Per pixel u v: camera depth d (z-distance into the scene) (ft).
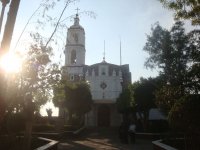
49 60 45.65
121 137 76.84
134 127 76.79
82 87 121.39
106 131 120.16
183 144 48.19
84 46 160.45
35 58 43.91
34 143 52.08
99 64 159.84
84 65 161.38
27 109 43.21
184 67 92.63
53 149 50.49
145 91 101.14
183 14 37.52
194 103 35.04
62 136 90.12
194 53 48.75
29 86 42.91
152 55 103.19
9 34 26.55
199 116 34.45
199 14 37.24
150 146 69.46
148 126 101.81
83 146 69.05
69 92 118.73
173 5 36.88
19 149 46.70
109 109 150.61
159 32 103.60
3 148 46.65
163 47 99.45
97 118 149.38
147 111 104.12
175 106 37.11
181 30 99.04
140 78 107.24
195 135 36.58
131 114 125.80
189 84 40.27
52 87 47.29
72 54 157.69
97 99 150.61
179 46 95.04
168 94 43.42
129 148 65.26
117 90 156.46
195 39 54.03
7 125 54.65
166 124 99.76
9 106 36.96
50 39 42.78
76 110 120.78
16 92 36.91
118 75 158.61
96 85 157.17
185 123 35.35
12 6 26.91
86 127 132.98
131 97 112.88
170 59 95.45
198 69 39.93
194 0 35.78
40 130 93.15
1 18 29.84
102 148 65.10
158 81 98.17
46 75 45.88
